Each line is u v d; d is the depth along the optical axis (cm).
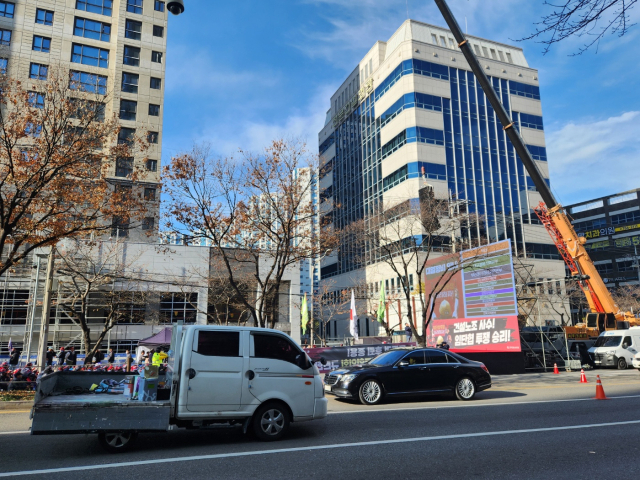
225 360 730
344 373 1248
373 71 5781
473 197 4928
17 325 3036
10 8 3881
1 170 1648
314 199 2434
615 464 604
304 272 11000
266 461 618
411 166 4803
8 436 790
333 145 6781
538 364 2606
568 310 4681
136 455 651
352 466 595
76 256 2714
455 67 5250
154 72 4306
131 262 2930
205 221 1844
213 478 539
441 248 4378
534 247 5091
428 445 711
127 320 3256
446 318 2617
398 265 4603
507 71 5516
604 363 2542
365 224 3141
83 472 561
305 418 772
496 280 2262
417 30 5331
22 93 1564
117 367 1492
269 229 1989
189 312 3388
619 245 7906
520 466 595
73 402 634
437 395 1250
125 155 1711
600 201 8288
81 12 4138
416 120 4888
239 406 724
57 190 1502
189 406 693
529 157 2525
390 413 1038
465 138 5081
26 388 1350
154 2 4472
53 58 3931
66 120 1521
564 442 729
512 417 964
